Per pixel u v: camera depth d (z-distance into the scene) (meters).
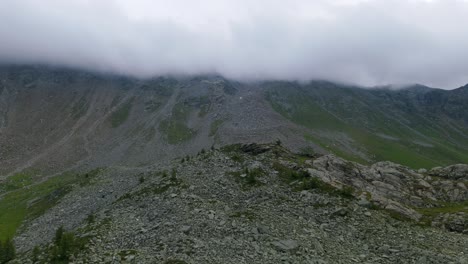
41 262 50.53
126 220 67.19
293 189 78.88
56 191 143.12
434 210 83.50
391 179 100.56
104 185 125.81
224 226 57.09
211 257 46.03
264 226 57.31
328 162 101.38
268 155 103.12
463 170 109.06
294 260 46.69
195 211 63.84
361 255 51.19
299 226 60.00
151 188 83.81
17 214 131.88
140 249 50.34
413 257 50.47
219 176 87.44
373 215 68.25
